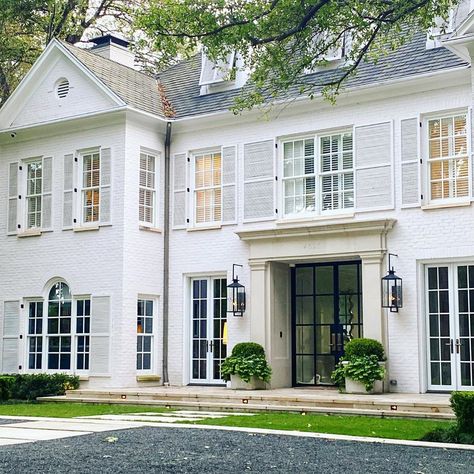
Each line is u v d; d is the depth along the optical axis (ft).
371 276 54.80
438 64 54.13
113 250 62.13
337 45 42.65
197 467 27.30
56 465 27.58
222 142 63.31
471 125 52.54
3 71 83.61
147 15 42.16
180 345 63.52
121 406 52.95
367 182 56.24
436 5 39.22
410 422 41.16
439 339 53.11
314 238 57.36
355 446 32.55
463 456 30.58
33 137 68.13
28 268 67.26
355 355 52.90
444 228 52.90
